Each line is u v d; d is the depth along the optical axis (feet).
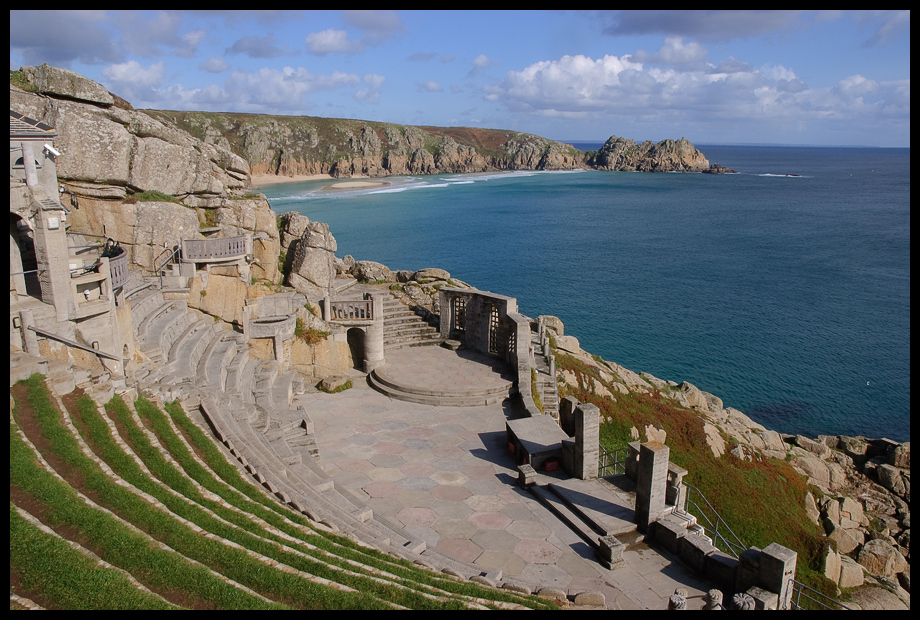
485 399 90.07
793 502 105.81
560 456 69.82
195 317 89.40
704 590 50.03
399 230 377.30
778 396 158.81
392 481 67.72
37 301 57.11
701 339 197.16
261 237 102.32
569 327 206.49
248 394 76.74
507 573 51.57
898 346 191.31
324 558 39.50
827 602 86.22
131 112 91.97
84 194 87.20
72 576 29.27
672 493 59.31
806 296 245.24
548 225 421.18
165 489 41.57
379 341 99.86
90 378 53.01
